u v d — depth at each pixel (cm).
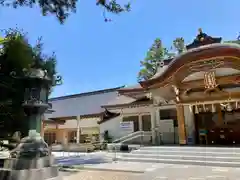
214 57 1389
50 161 775
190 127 1758
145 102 1966
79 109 2880
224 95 1498
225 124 1658
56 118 2623
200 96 1573
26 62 1102
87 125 2478
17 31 1179
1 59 1068
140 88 1908
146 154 1380
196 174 884
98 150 2025
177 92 1603
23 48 1120
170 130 1823
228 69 1449
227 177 815
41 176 717
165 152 1349
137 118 2047
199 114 1764
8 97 1077
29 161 720
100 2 871
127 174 916
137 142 1884
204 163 1125
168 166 1106
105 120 2173
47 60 1239
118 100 2409
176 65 1520
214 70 1433
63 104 3203
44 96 837
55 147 2289
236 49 1305
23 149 750
